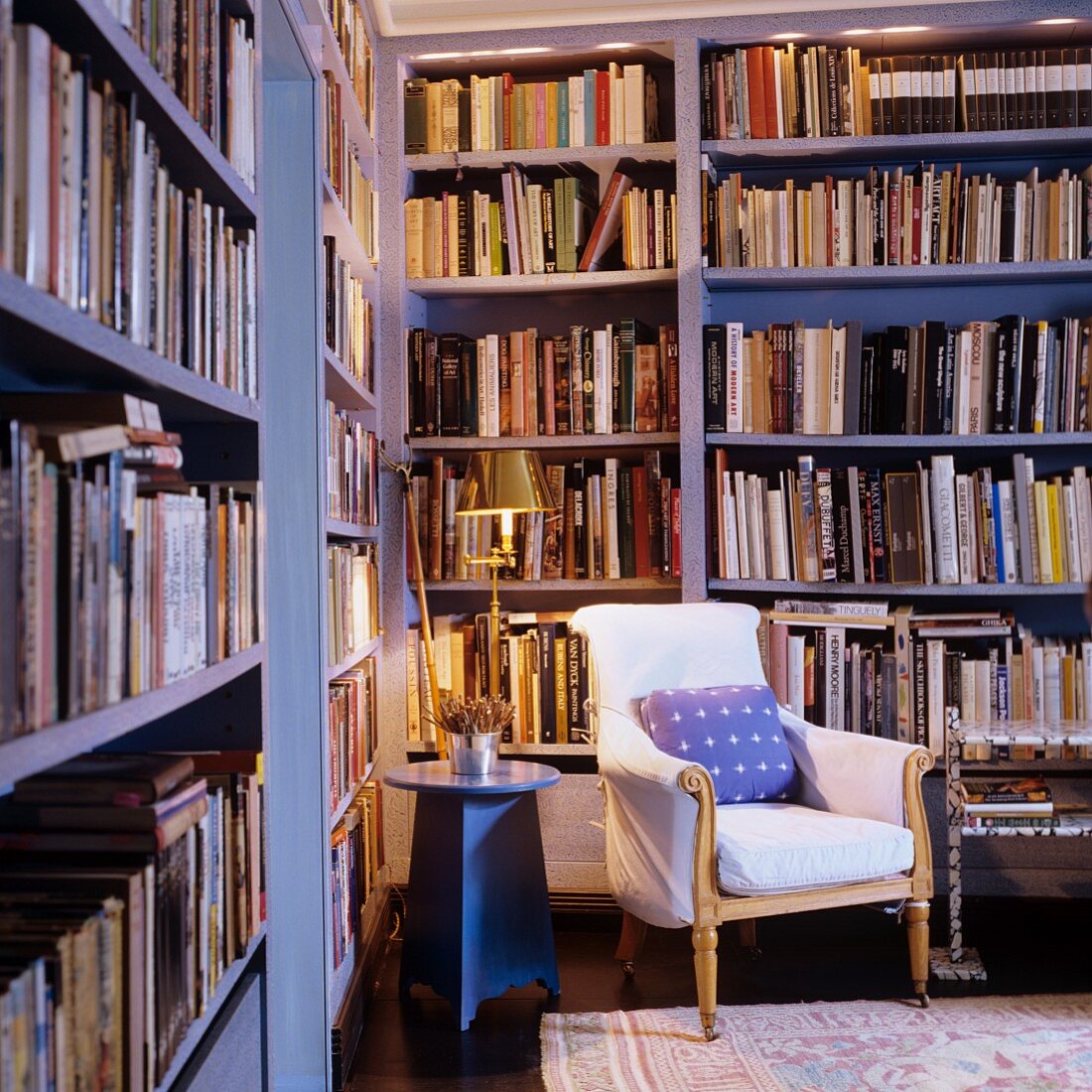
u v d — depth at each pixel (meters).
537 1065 2.73
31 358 1.11
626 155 3.82
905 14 3.71
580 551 3.84
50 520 0.96
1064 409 3.70
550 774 3.11
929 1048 2.77
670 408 3.81
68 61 1.03
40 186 0.96
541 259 3.87
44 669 0.94
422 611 3.69
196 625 1.42
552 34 3.80
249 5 1.81
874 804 3.15
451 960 3.00
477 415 3.87
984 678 3.70
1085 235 3.71
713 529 3.82
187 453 1.82
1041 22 3.69
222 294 1.61
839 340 3.74
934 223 3.74
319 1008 2.59
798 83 3.78
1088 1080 2.58
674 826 2.91
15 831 1.27
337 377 2.96
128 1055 1.15
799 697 3.74
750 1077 2.63
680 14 3.75
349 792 3.03
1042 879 3.75
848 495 3.75
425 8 3.75
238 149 1.73
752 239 3.78
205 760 1.77
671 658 3.46
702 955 2.86
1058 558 3.70
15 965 0.94
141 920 1.19
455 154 3.87
